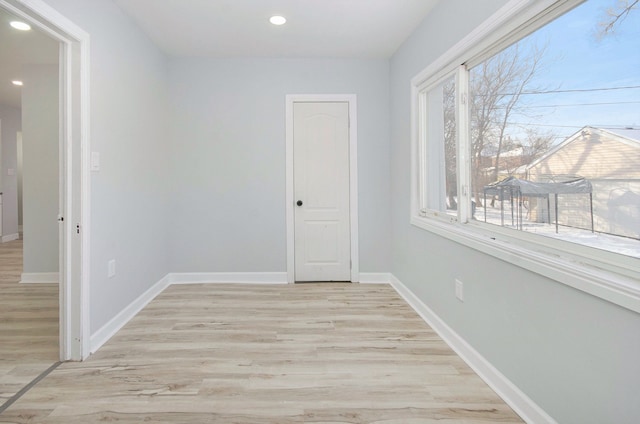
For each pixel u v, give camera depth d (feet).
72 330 7.41
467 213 8.08
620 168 4.33
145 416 5.65
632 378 3.92
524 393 5.69
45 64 13.56
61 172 7.41
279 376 6.83
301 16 9.78
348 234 13.43
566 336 4.84
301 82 13.03
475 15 7.13
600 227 4.61
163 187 12.52
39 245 13.56
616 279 4.13
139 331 8.89
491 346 6.61
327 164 13.33
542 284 5.29
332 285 12.98
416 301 10.45
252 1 8.96
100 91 8.10
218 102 12.98
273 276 13.28
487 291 6.73
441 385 6.56
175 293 11.94
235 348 7.99
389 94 13.12
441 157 9.37
